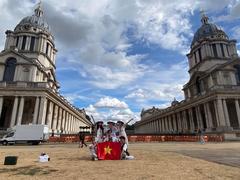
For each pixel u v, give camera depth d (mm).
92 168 10531
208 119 55250
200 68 73625
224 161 12641
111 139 14875
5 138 38125
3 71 56438
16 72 56062
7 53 57594
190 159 13828
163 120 91562
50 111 53938
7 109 55844
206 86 66000
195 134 53281
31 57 64312
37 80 58719
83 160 14023
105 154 14320
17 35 67125
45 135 40469
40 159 13359
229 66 60344
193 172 9094
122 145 14672
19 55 57375
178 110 73875
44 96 49281
